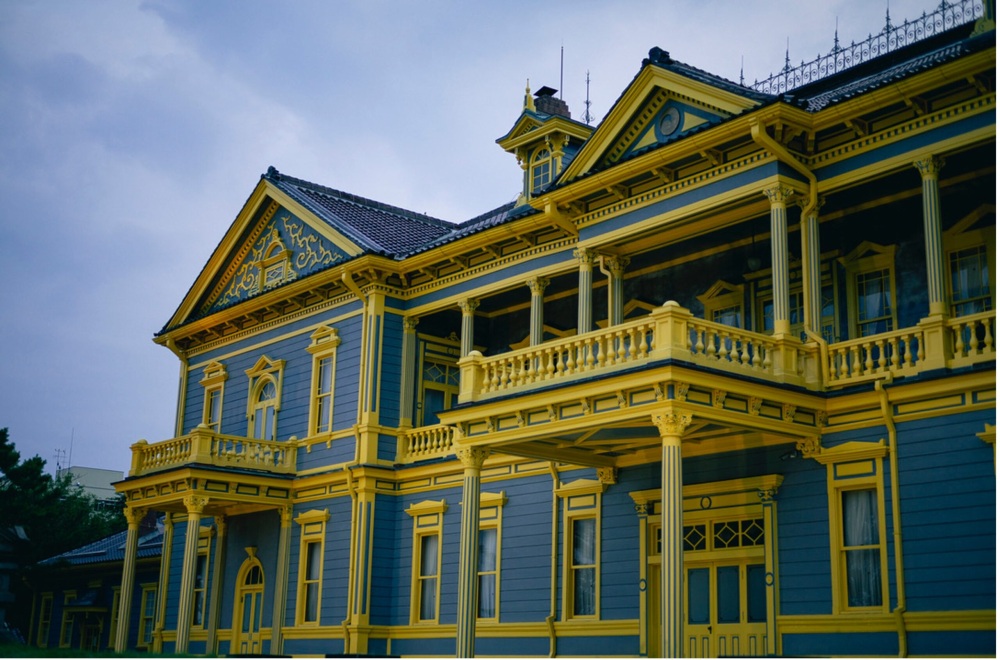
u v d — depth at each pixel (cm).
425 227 3566
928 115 1972
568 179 2469
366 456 2892
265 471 3088
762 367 2006
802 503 2025
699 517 2192
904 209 2217
